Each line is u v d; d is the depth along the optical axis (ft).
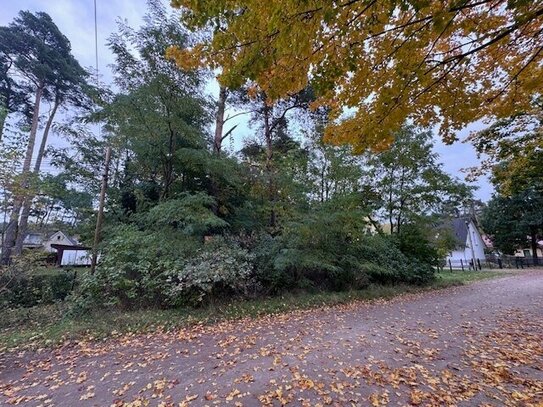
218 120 37.06
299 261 27.78
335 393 10.44
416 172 43.37
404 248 41.70
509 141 24.76
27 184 24.58
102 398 10.53
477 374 11.66
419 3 7.39
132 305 23.22
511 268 76.79
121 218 32.91
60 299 25.39
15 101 55.47
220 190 34.96
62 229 39.19
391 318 21.91
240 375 12.12
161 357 14.43
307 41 8.03
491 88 10.17
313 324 20.35
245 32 8.21
